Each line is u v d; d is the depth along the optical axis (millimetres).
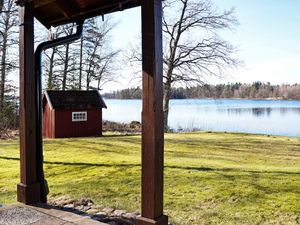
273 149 9523
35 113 3479
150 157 2512
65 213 3102
